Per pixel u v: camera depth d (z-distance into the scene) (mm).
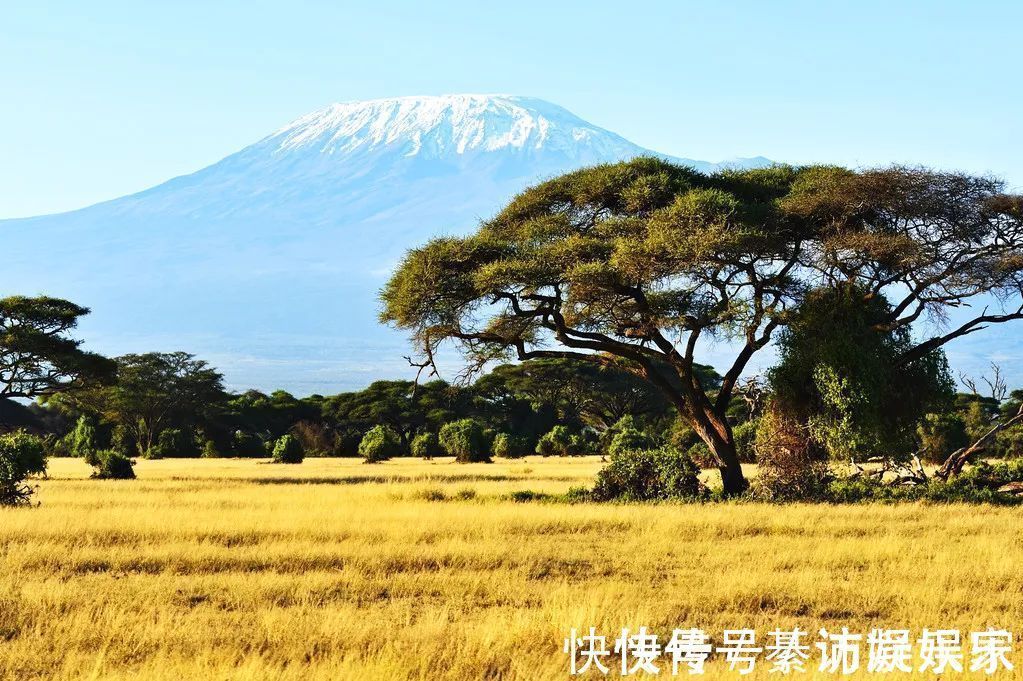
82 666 10430
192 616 12609
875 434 29094
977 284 30734
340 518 22078
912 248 29484
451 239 32250
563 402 73875
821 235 31484
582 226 34250
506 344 32406
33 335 48844
